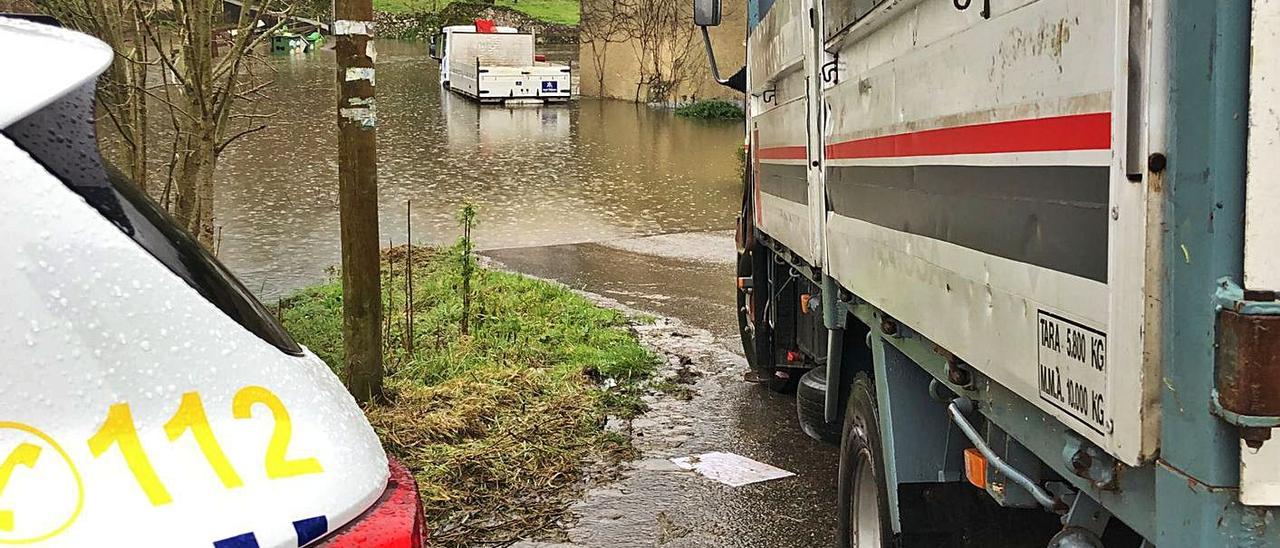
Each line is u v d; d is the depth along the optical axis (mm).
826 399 4504
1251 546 1680
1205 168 1670
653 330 9852
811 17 4562
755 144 7148
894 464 3461
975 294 2602
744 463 6348
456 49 42906
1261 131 1624
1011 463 2633
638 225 16422
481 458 6160
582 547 5188
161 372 1896
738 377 8312
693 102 36375
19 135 1884
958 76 2680
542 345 8703
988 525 3365
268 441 1962
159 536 1770
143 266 1937
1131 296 1834
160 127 17594
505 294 10258
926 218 2969
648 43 38906
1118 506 2021
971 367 2709
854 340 4293
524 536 5297
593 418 6996
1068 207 2080
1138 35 1800
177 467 1846
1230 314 1625
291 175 20453
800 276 6160
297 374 2111
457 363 7918
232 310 2105
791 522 5508
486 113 35875
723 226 16438
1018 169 2318
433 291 10250
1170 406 1766
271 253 13242
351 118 6523
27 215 1850
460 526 5375
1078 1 2016
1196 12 1678
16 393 1790
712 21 7027
